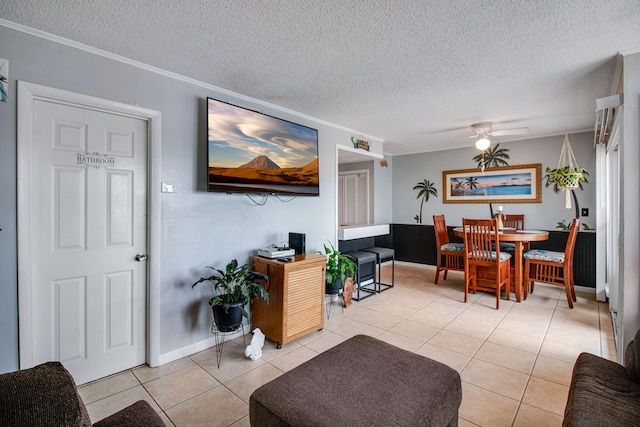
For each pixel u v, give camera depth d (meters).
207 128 2.60
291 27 1.86
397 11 1.69
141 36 1.96
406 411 1.26
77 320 2.15
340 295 3.90
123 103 2.24
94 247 2.21
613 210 3.58
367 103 3.23
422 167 6.11
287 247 3.14
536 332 3.01
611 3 1.61
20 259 1.87
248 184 2.90
